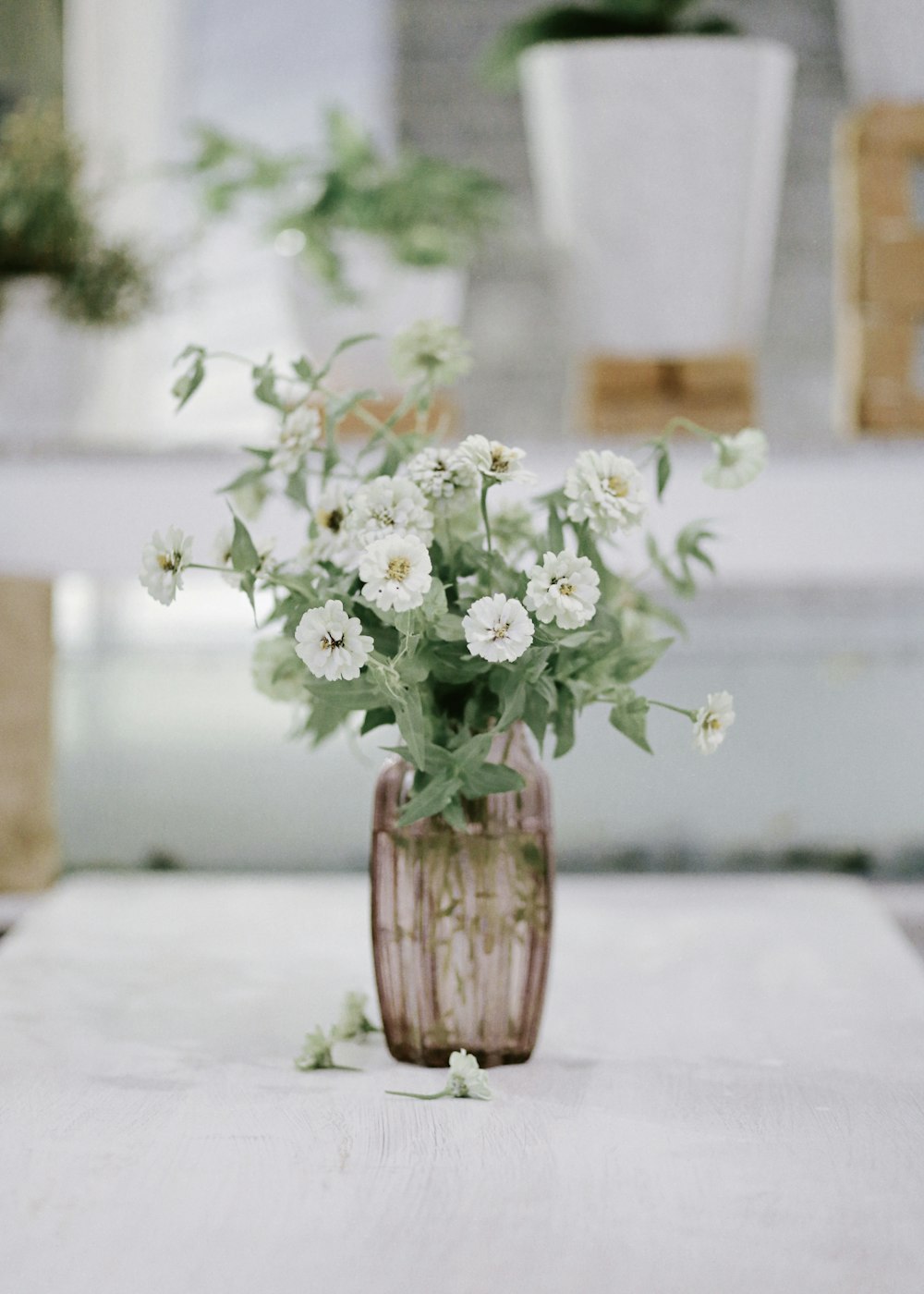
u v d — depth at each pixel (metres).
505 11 2.12
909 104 1.63
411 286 1.69
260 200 2.08
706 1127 0.84
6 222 1.63
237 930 1.44
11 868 1.60
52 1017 1.10
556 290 1.76
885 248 1.63
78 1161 0.79
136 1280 0.65
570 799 1.99
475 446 0.92
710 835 1.98
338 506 0.97
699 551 1.06
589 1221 0.71
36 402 1.65
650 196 1.65
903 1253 0.67
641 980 1.22
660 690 2.01
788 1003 1.14
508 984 0.97
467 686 0.96
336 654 0.85
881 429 1.63
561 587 0.87
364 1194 0.74
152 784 2.01
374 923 0.99
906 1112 0.87
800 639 2.03
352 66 2.14
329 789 2.00
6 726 1.56
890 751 1.98
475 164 2.12
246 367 2.10
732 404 1.68
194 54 2.16
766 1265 0.66
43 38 2.07
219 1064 0.98
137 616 2.12
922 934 1.60
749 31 2.12
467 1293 0.64
